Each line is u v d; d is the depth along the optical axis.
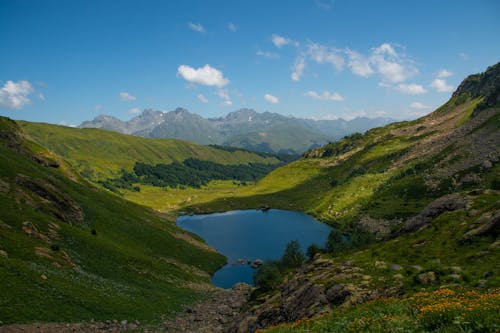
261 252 143.50
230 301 77.06
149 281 78.75
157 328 52.41
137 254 91.62
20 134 150.25
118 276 72.69
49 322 40.62
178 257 112.19
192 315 64.81
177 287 83.38
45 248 62.66
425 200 173.75
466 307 16.17
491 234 37.72
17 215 69.31
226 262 128.88
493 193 53.25
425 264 35.34
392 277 33.25
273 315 42.56
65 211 92.88
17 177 88.69
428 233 47.66
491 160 175.38
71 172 154.12
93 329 43.94
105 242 85.88
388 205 184.12
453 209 53.81
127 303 58.22
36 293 44.78
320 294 36.34
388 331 16.81
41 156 144.00
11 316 37.38
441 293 22.83
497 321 13.23
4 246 53.59
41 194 89.81
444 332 14.09
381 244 55.75
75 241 76.00
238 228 195.12
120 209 131.38
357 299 30.86
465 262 33.12
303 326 25.83
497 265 28.23
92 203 115.81
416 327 15.75
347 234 168.25
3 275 43.66
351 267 42.97
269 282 68.88
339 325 21.02
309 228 193.00
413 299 22.78
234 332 47.69
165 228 138.88
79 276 59.91
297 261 94.44
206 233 181.50
